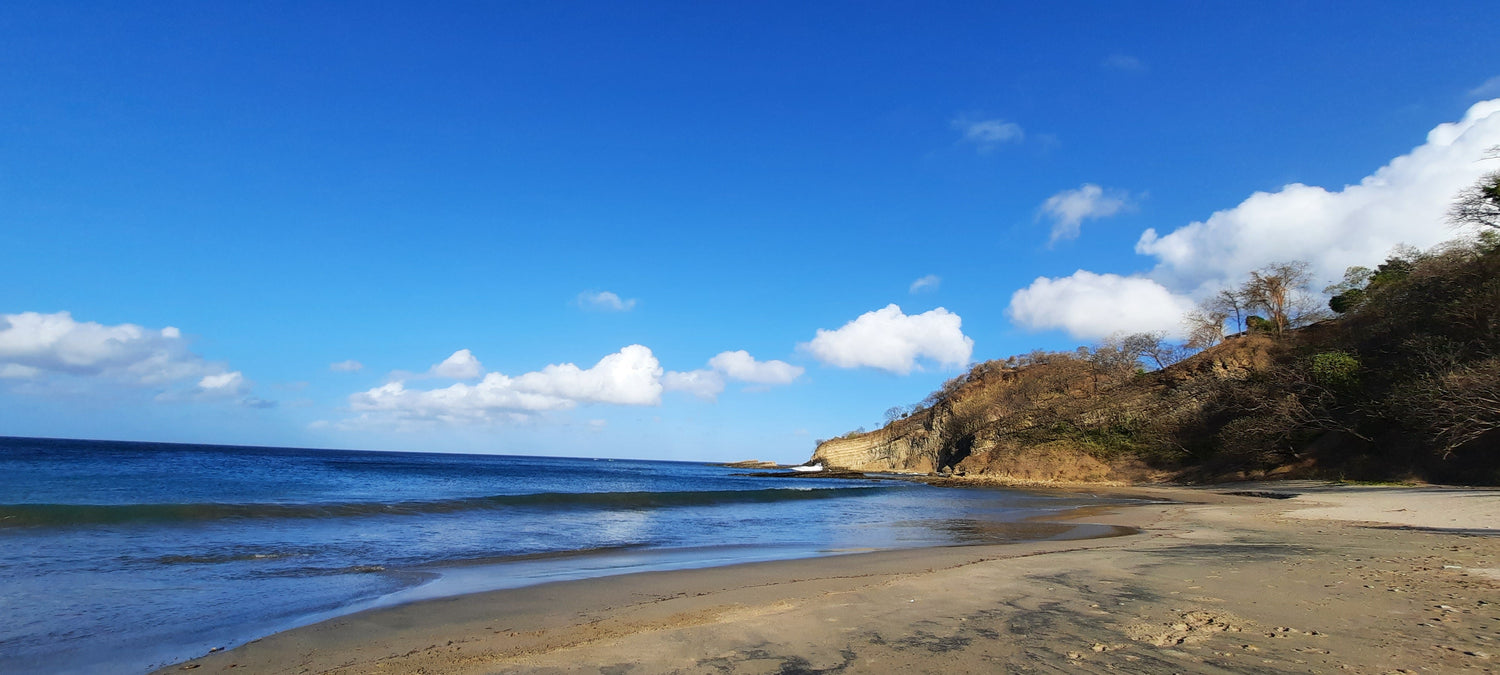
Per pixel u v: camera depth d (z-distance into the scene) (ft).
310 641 23.34
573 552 48.06
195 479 134.10
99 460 216.74
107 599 29.58
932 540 56.80
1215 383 195.11
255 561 40.24
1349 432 138.62
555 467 440.04
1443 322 126.82
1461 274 128.16
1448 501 75.72
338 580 35.06
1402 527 56.44
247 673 19.94
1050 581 30.66
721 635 22.18
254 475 163.43
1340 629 21.26
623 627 24.16
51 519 51.57
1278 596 26.50
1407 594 26.37
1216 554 39.55
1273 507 84.43
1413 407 115.96
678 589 32.81
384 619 26.61
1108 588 28.86
